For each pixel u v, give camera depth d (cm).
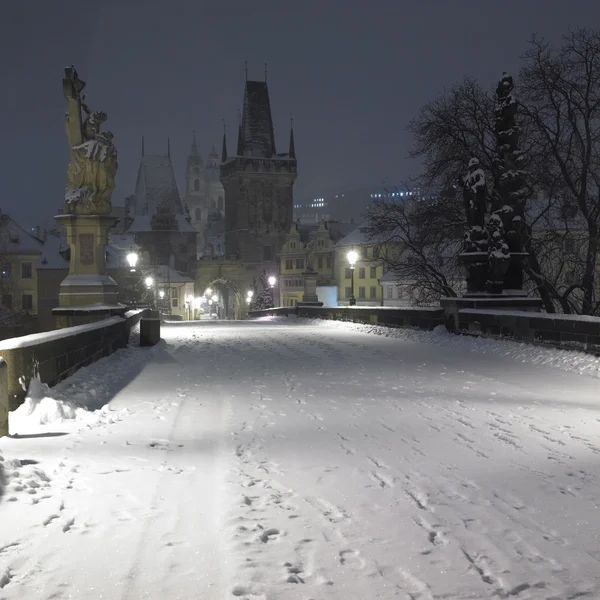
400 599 446
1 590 451
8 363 974
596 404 1177
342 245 12038
